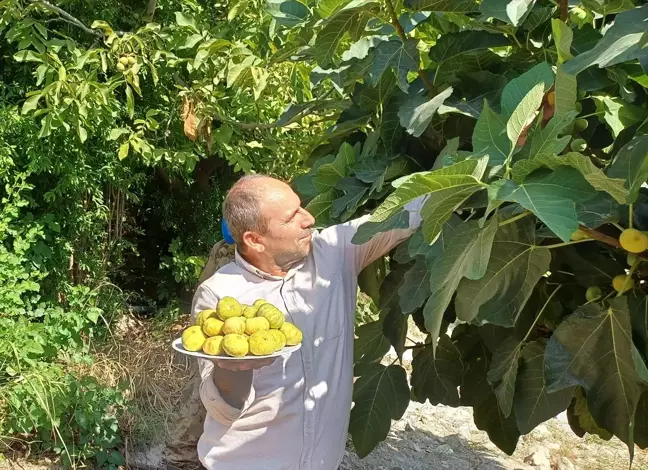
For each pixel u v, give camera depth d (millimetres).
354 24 2252
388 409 2592
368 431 2602
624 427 1780
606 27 2031
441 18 2533
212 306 2266
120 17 5418
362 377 2619
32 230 4949
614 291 1858
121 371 5012
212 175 7375
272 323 1925
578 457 4691
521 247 1745
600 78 1912
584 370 1779
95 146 5387
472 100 2164
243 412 2141
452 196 1454
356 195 2271
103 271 6004
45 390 4070
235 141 5031
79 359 4805
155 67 4836
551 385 1795
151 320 6367
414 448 4730
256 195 2182
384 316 2518
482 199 1763
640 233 1548
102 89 4223
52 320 4938
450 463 4520
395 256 2225
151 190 6941
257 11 4855
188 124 4555
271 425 2207
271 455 2227
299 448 2223
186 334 1917
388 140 2330
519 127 1458
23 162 5102
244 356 1814
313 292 2242
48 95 4203
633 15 1518
